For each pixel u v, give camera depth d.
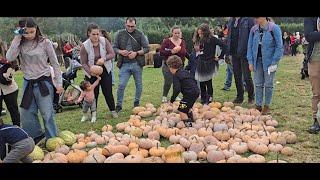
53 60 5.46
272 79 6.72
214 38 7.69
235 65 7.69
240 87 7.79
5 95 6.01
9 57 5.25
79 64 8.30
